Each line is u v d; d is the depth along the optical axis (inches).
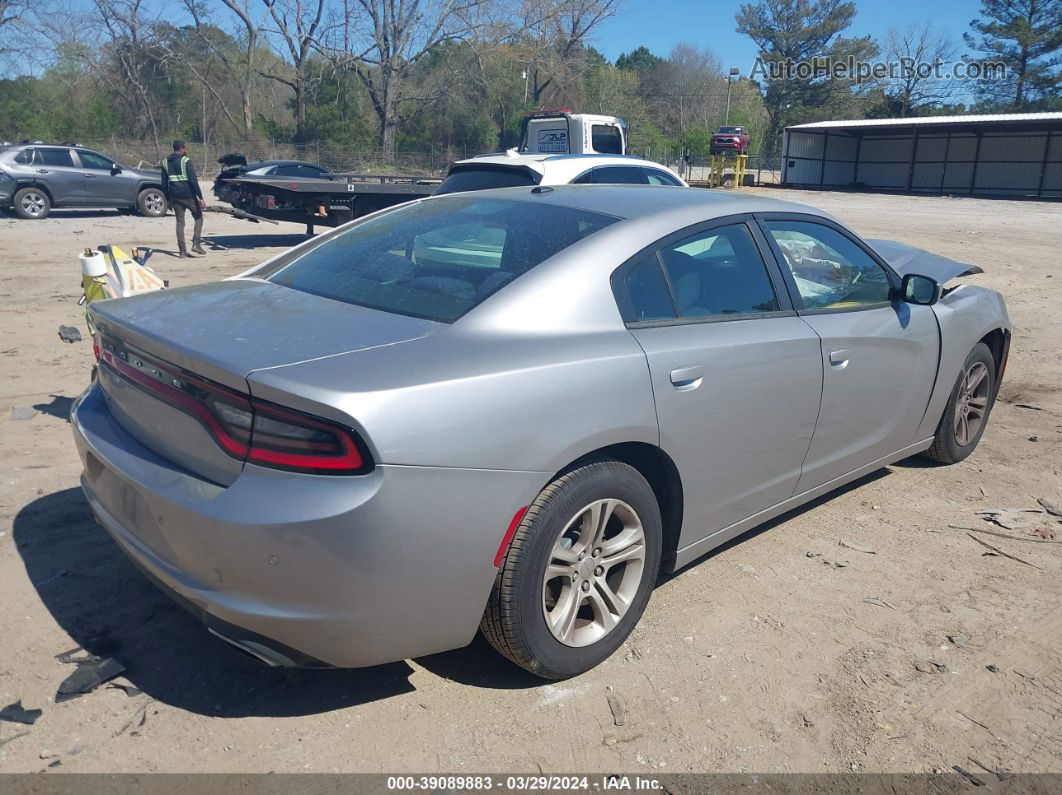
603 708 112.6
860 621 135.1
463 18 1908.2
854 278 162.6
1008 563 155.3
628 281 123.0
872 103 2864.2
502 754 103.5
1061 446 216.4
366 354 101.0
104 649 120.5
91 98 2113.7
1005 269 531.2
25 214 736.3
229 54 2113.7
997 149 1727.4
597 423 109.9
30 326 318.0
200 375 99.2
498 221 134.8
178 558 100.7
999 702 116.3
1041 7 2578.7
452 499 97.8
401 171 1849.2
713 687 117.6
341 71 2062.0
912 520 172.6
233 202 557.3
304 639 96.3
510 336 109.4
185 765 99.6
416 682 116.6
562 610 114.3
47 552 146.2
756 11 2874.0
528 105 2089.1
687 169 1987.0
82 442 117.3
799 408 143.5
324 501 91.7
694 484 128.6
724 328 131.7
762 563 153.3
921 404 178.2
